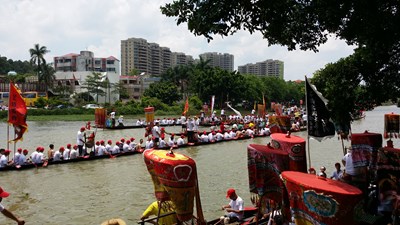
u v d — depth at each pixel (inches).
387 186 348.8
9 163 828.6
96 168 843.4
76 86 3944.4
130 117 2783.0
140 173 796.0
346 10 330.6
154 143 1107.3
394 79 447.2
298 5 352.5
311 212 244.7
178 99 3715.6
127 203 587.2
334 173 568.1
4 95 3339.1
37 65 3405.5
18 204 576.4
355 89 466.6
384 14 319.0
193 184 302.5
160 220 366.9
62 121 2283.5
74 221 508.1
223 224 429.7
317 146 1229.1
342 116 471.2
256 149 320.8
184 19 337.1
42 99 3058.6
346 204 231.5
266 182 318.3
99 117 1722.4
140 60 6648.6
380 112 4099.4
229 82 3302.2
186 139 1402.6
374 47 361.1
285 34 392.5
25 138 1390.3
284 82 4940.9
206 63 4087.1
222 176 779.4
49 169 828.6
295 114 2188.7
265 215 417.7
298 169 371.6
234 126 1622.8
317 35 395.9
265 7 331.3
